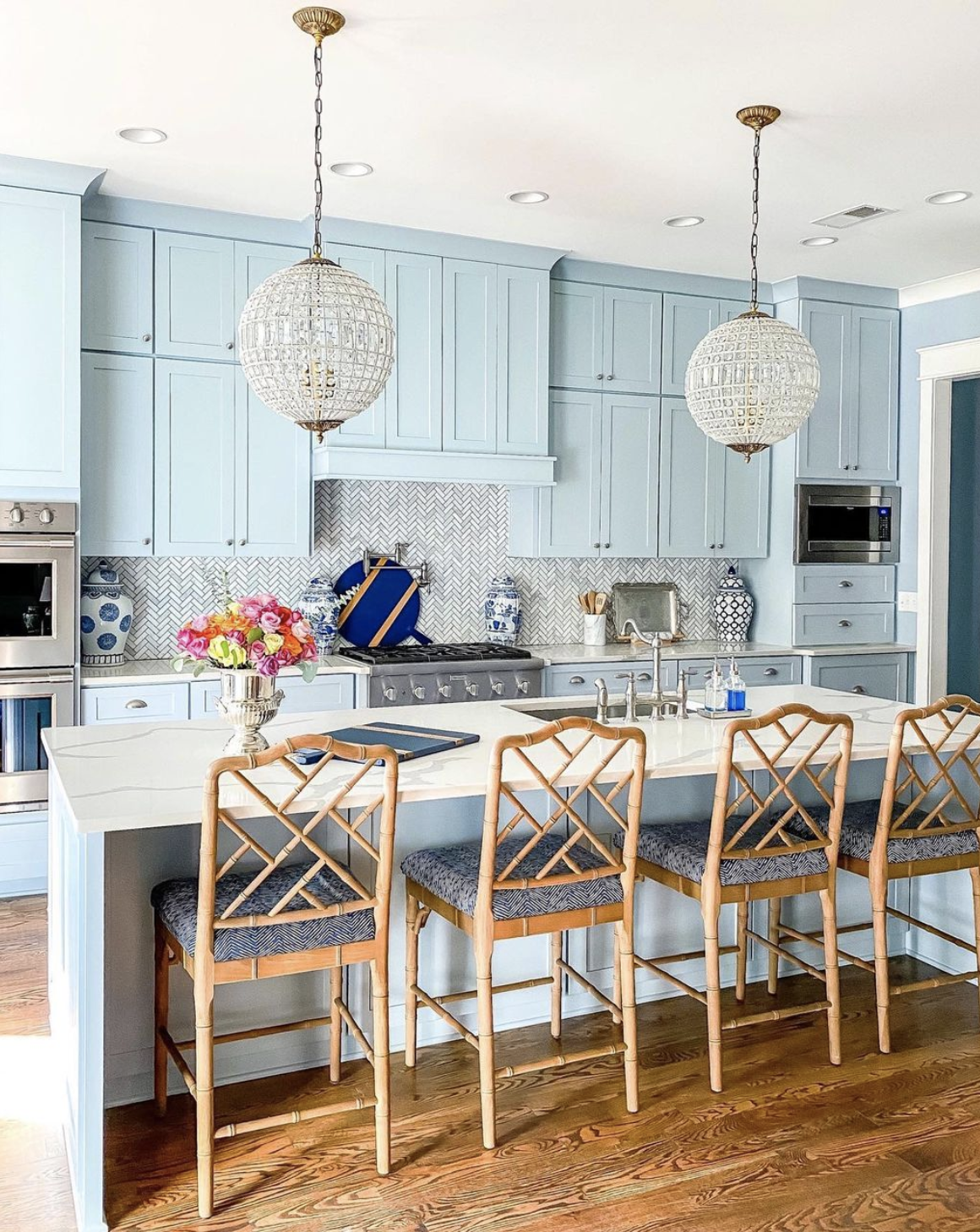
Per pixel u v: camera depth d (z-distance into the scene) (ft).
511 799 8.12
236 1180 7.79
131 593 15.58
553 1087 9.14
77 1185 7.45
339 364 8.80
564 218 14.82
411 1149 8.20
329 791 7.99
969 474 20.54
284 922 7.41
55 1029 9.27
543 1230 7.26
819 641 19.06
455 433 16.06
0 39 9.50
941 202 13.98
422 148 12.12
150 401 14.52
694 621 20.07
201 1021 7.32
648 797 10.64
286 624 8.87
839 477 18.94
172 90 10.59
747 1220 7.38
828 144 11.94
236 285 14.88
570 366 17.30
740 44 9.59
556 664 16.55
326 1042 9.42
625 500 17.93
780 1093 9.09
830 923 9.59
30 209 13.00
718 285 18.43
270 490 15.35
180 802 7.55
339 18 9.06
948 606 20.20
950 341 18.34
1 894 13.57
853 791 11.82
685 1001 10.87
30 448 13.24
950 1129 8.56
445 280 15.83
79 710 13.73
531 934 8.32
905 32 9.36
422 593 17.65
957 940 10.46
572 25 9.25
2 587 13.20
